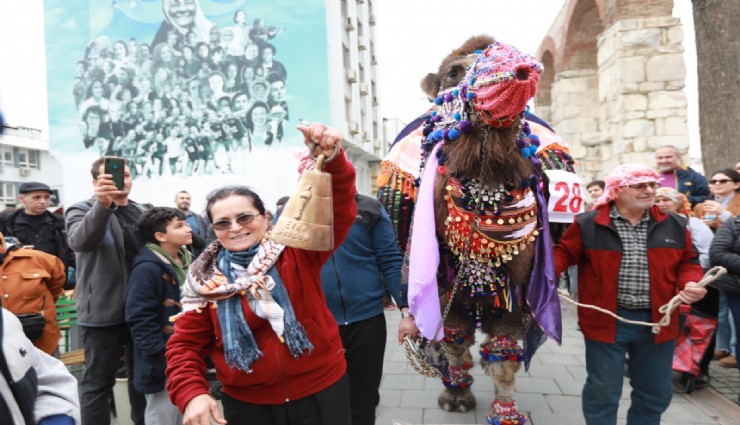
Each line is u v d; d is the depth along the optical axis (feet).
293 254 6.27
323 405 6.31
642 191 9.21
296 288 6.17
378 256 9.78
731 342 15.35
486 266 9.40
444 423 12.03
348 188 6.11
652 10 29.48
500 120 8.11
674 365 13.89
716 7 20.12
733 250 12.32
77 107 56.34
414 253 8.97
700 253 14.55
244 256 6.27
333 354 6.56
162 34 54.49
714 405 13.12
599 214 9.78
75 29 55.88
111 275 10.90
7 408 4.46
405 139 11.80
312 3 52.19
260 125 52.70
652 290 9.38
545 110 50.03
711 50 20.33
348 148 61.31
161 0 54.49
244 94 53.06
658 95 29.30
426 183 9.29
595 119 40.52
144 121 54.80
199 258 6.44
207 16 53.42
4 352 4.58
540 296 9.16
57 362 5.47
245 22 52.95
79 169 56.34
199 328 6.32
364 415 9.34
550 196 11.12
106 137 55.52
